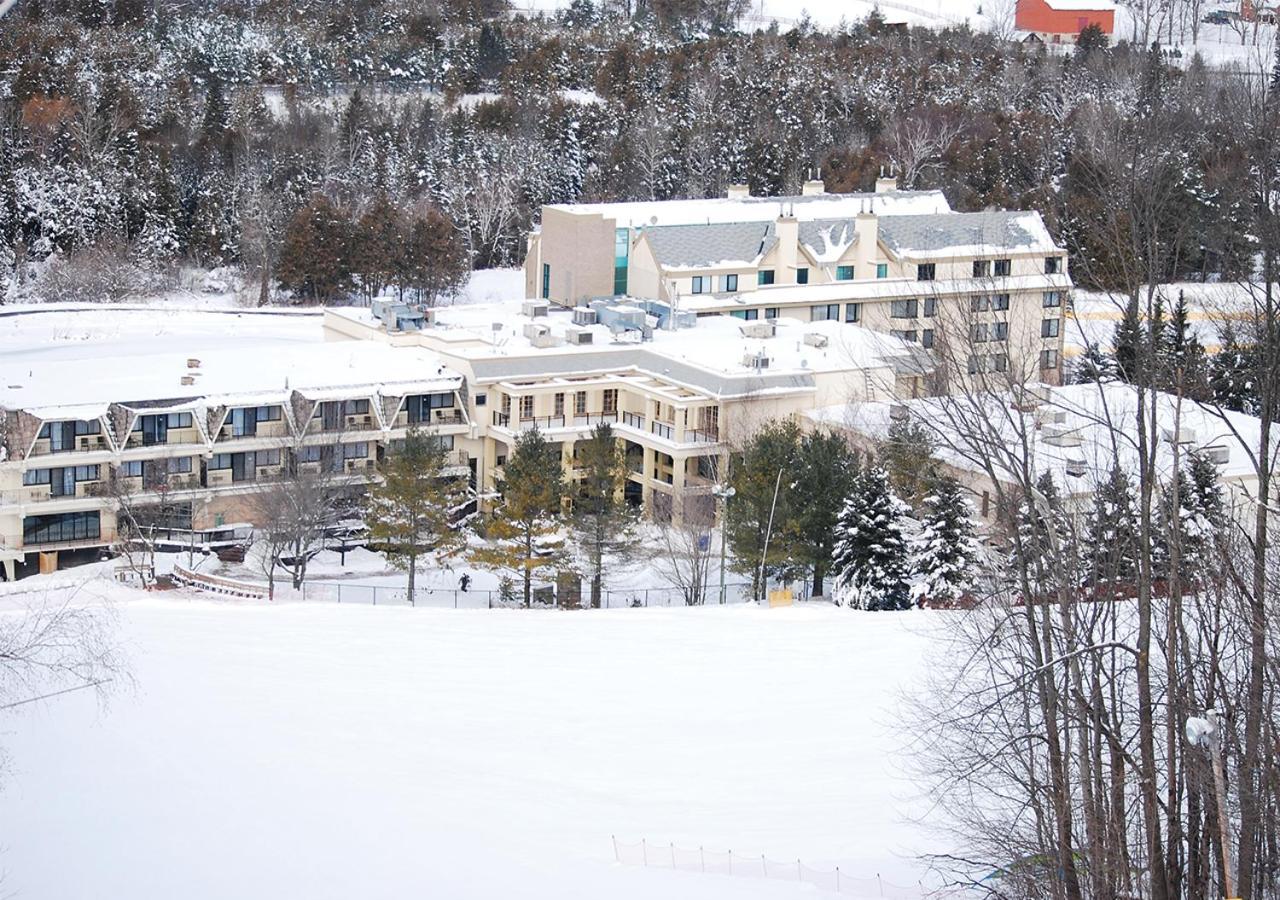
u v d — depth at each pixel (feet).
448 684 242.78
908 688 234.38
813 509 316.40
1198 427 318.65
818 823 186.80
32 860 171.01
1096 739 160.66
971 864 171.42
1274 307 170.71
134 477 357.82
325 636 268.82
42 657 226.17
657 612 295.69
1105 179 189.98
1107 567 188.14
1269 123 157.17
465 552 356.38
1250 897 148.36
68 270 590.55
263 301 592.60
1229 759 169.78
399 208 628.69
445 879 168.55
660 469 388.78
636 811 191.93
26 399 354.95
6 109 650.43
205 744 206.39
